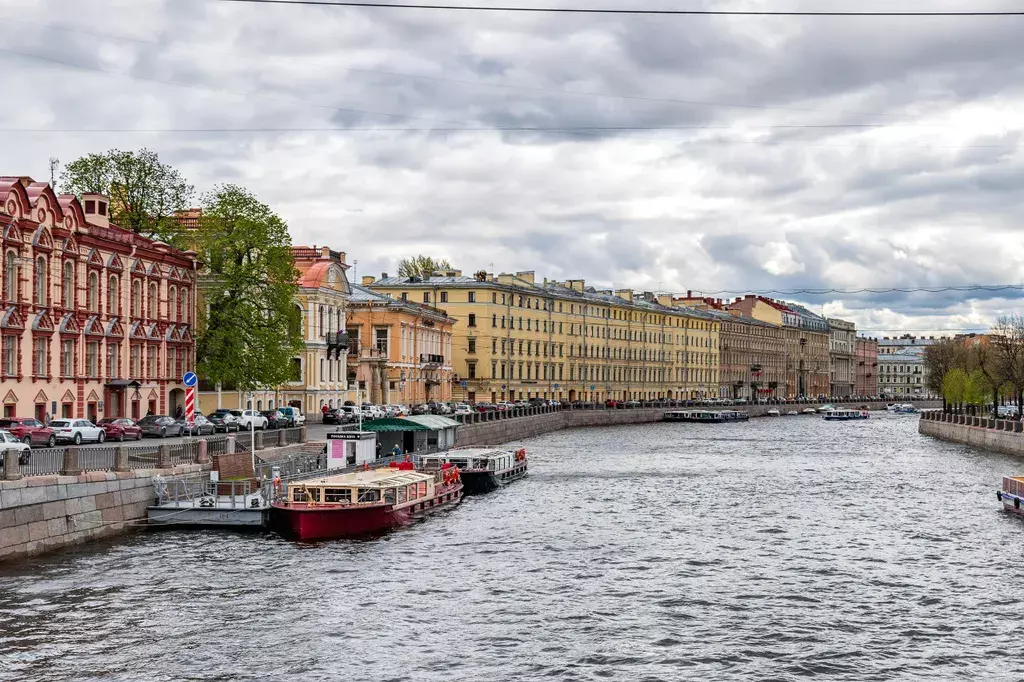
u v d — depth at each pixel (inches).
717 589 1518.2
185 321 3275.1
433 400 5467.5
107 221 3004.4
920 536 1966.0
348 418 3809.1
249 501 1950.1
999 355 4938.5
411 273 7155.5
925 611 1411.2
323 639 1251.8
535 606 1412.4
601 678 1131.3
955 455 3914.9
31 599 1374.3
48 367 2576.3
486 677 1130.7
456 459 2667.3
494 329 6048.2
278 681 1109.1
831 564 1699.1
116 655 1176.2
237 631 1274.6
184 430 2760.8
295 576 1555.1
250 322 3176.7
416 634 1278.3
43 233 2554.1
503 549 1795.0
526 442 4517.7
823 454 3959.2
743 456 3828.7
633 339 7623.0
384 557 1707.7
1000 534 1990.7
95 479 1724.9
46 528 1606.8
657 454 3887.8
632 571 1630.2
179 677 1115.9
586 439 4788.4
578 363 6953.7
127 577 1504.7
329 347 4200.3
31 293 2508.6
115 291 2898.6
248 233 3176.7
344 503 1905.8
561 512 2245.3
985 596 1493.6
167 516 1873.8
